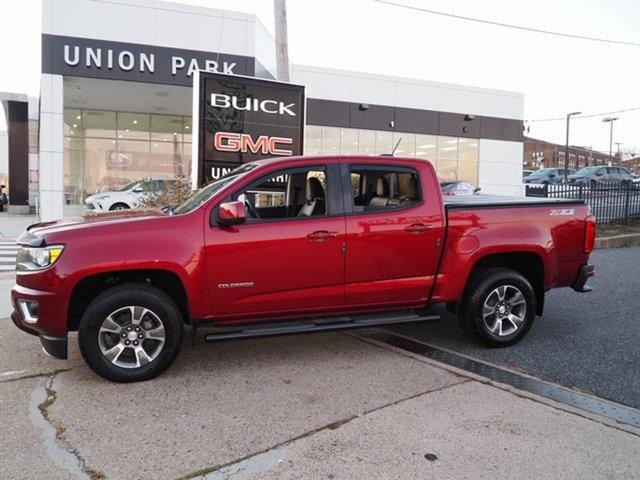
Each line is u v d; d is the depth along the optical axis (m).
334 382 4.41
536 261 5.45
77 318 4.56
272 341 5.52
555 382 4.49
